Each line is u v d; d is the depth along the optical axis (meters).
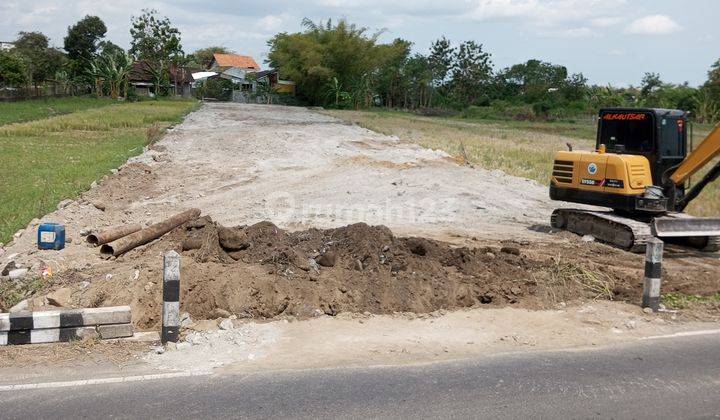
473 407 5.64
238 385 6.05
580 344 7.40
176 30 88.25
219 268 8.78
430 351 7.07
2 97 62.50
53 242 10.91
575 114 70.12
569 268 9.84
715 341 7.56
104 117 41.66
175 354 6.89
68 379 6.16
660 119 12.05
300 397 5.79
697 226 11.42
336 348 7.09
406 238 9.95
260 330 7.59
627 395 5.96
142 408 5.52
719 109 65.94
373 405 5.64
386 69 79.44
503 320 8.17
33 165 20.75
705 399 5.91
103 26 90.75
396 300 8.48
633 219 12.30
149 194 16.89
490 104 81.88
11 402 5.61
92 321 7.35
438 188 17.98
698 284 9.96
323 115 52.16
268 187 17.92
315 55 73.94
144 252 10.14
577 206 16.72
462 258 9.62
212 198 16.42
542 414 5.53
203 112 49.12
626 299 9.17
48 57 79.31
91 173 19.03
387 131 36.50
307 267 8.97
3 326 7.02
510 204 16.62
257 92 80.62
